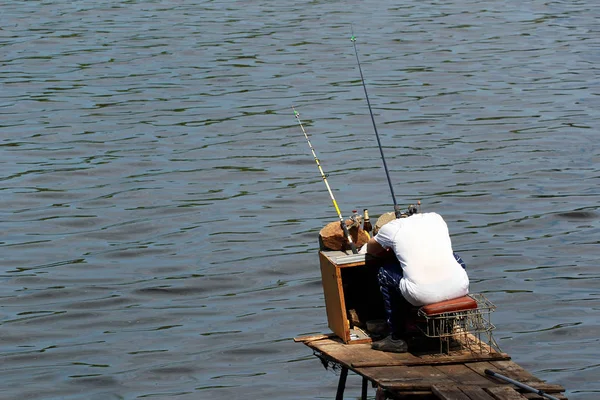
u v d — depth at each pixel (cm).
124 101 4822
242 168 3803
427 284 1479
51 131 4322
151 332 2428
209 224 3198
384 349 1544
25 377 2194
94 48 5938
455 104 4694
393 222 1541
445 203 3344
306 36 6281
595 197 3362
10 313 2547
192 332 2422
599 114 4459
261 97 4878
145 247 3014
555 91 4897
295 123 4419
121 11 7125
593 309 2473
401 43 6078
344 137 4188
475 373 1451
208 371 2208
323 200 3416
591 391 2044
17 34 6322
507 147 3988
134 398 2086
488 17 6888
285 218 3244
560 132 4184
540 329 2364
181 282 2734
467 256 2861
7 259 2923
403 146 4034
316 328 2423
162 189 3566
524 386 1380
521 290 2608
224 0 7600
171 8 7250
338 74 5338
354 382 2133
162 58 5694
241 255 2925
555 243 2950
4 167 3841
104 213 3328
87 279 2767
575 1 7519
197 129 4347
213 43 6078
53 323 2486
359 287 1700
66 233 3145
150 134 4275
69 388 2139
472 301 1479
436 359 1496
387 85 5091
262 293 2653
